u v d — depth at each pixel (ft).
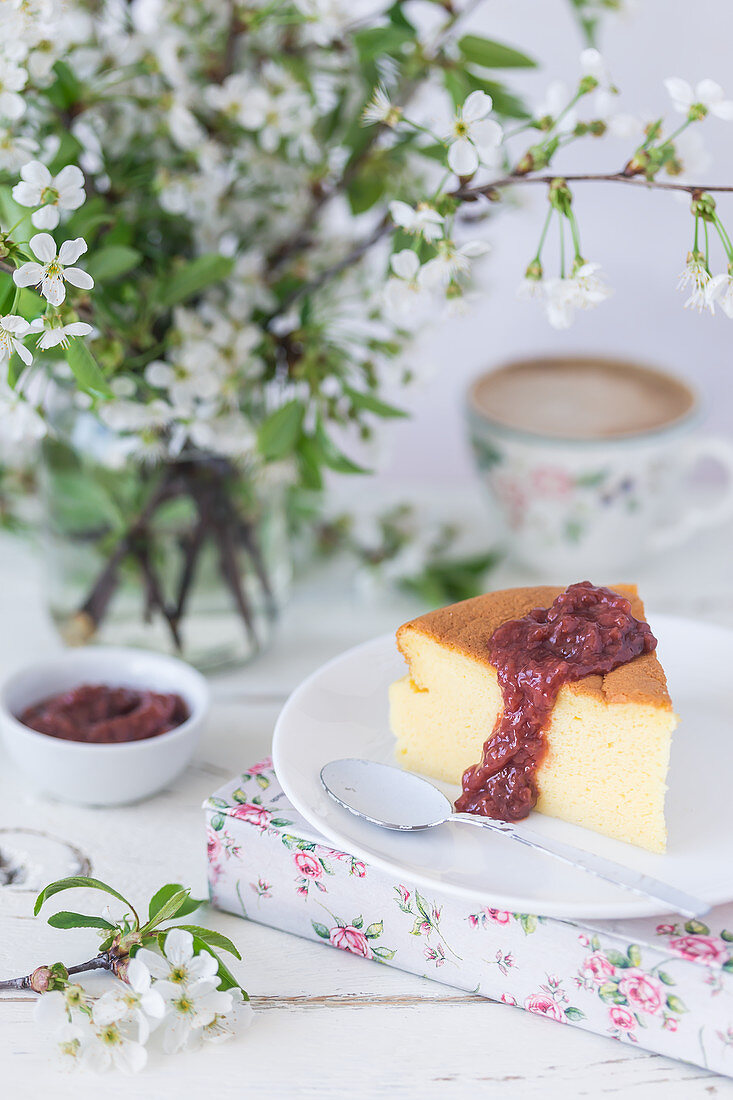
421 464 3.50
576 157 3.18
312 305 2.57
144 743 2.35
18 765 2.47
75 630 2.61
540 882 2.08
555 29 3.12
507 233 3.26
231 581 2.60
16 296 2.16
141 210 2.48
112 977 2.14
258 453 2.46
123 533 2.54
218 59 2.51
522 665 2.19
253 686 2.65
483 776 2.20
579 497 2.81
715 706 2.37
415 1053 2.07
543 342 3.36
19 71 2.25
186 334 2.44
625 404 2.96
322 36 2.40
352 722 2.30
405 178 2.54
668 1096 2.03
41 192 2.17
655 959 2.03
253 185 2.58
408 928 2.14
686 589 2.91
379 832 2.15
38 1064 2.05
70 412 2.49
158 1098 2.02
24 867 2.30
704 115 2.20
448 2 2.47
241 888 2.22
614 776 2.16
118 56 2.45
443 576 2.88
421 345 2.61
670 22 3.11
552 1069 2.06
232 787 2.24
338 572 2.99
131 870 2.30
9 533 2.93
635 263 3.26
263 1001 2.13
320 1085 2.04
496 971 2.12
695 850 2.15
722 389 3.38
